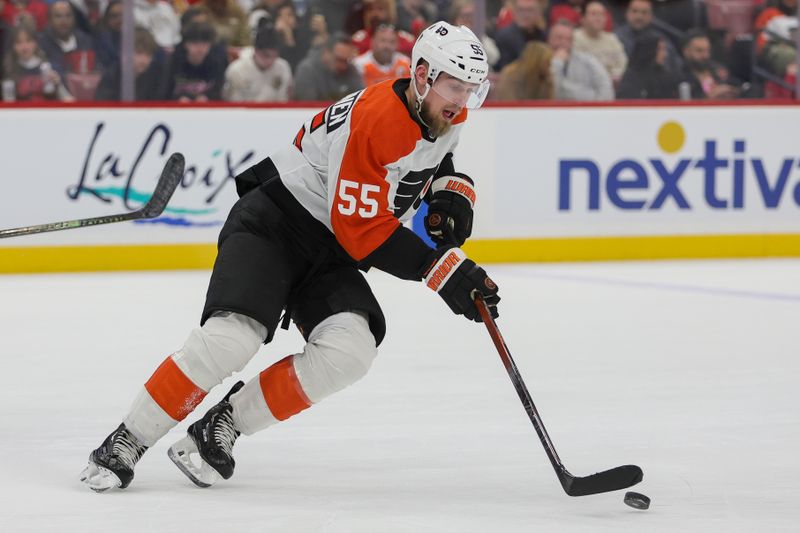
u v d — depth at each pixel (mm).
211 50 29031
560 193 29469
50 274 27062
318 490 11555
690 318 22203
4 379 17031
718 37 31906
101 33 28719
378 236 10695
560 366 18078
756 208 30547
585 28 30844
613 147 29641
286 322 11742
